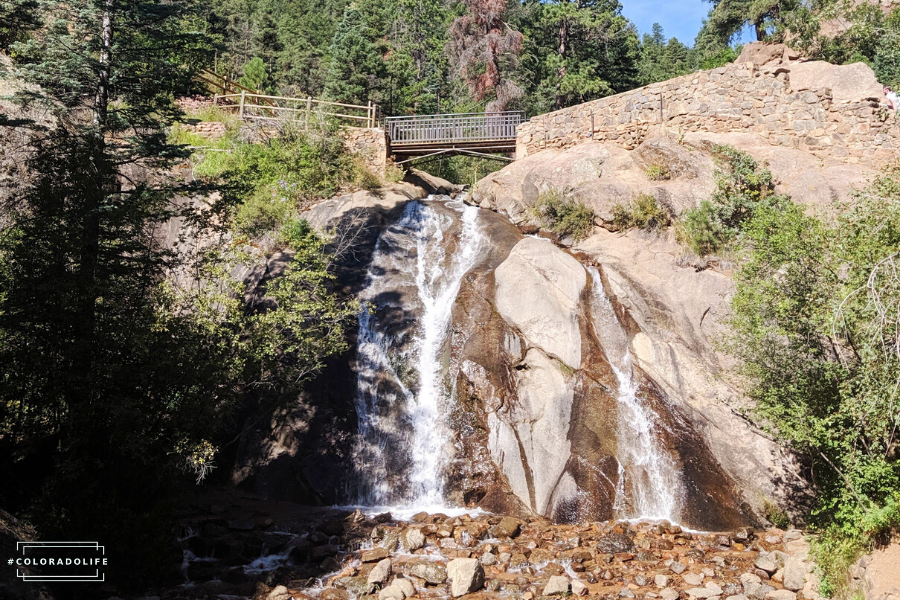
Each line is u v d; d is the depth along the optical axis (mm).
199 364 10438
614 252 15820
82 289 9602
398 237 17969
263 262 16734
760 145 17312
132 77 13234
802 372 9750
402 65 36406
